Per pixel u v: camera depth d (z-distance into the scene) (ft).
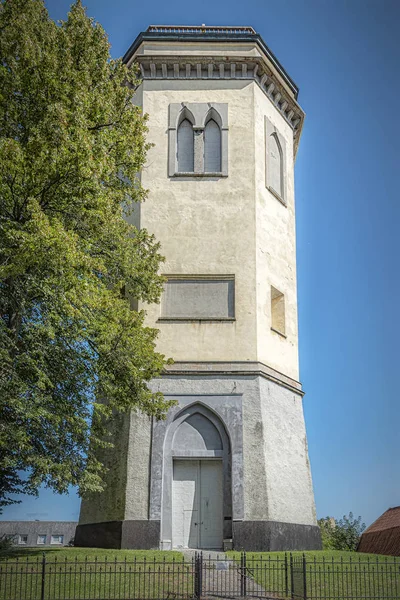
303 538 77.41
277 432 79.20
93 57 67.15
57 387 64.64
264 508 72.69
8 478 68.69
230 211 84.94
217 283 82.38
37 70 62.44
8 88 63.00
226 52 90.38
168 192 85.61
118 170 69.26
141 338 65.57
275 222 89.45
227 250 83.41
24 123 63.72
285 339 86.63
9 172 58.34
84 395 65.46
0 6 63.93
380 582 54.75
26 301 62.64
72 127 58.75
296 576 53.47
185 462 76.64
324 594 49.67
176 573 53.57
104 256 68.03
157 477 73.77
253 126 88.43
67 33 66.59
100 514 75.66
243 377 78.43
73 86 62.13
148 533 71.56
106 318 64.08
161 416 67.51
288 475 78.95
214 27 92.79
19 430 57.31
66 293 57.57
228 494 74.23
